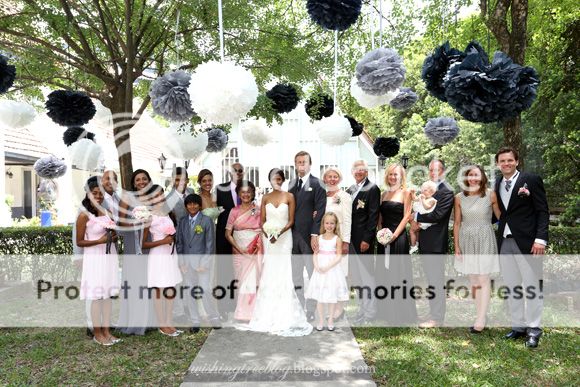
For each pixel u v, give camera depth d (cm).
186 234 503
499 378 364
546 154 904
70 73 675
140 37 600
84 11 572
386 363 399
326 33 693
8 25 575
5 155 1048
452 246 719
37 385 363
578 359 404
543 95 892
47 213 1153
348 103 745
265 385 354
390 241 507
